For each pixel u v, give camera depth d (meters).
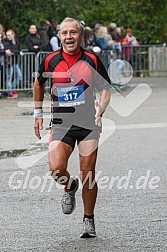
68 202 11.38
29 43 29.77
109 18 48.41
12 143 19.42
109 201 13.36
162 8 50.53
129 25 49.25
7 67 28.83
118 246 10.53
